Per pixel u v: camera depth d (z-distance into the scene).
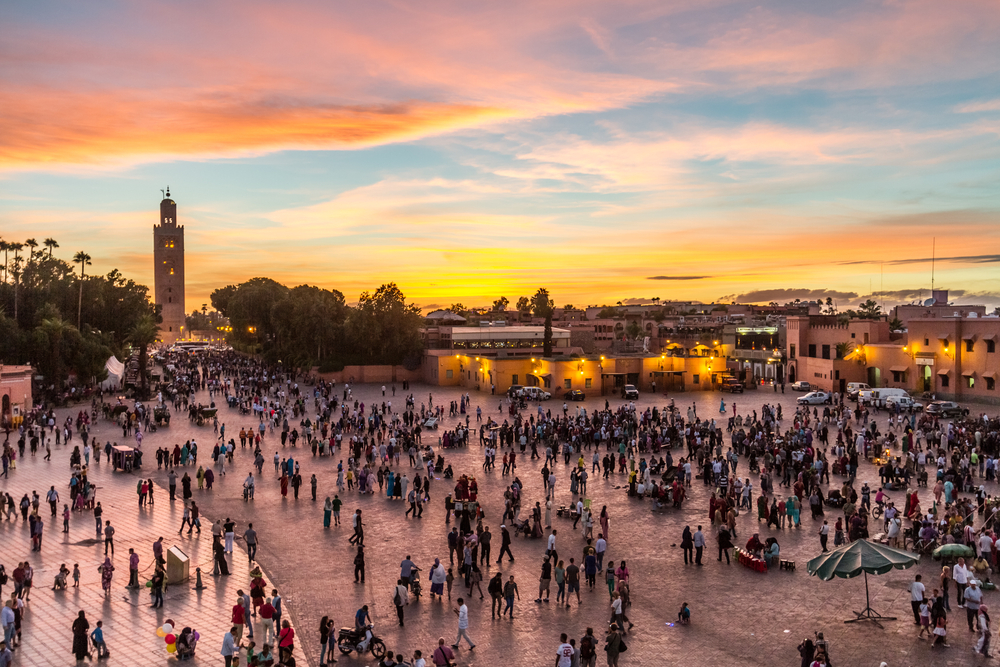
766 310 178.38
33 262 100.50
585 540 28.62
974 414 64.25
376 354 99.94
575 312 174.25
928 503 33.34
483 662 18.75
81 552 27.38
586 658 17.75
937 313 102.69
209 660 18.94
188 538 29.08
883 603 22.27
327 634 18.67
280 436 52.16
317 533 29.77
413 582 22.98
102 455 45.75
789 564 25.20
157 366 114.56
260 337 128.88
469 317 159.00
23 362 74.31
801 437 44.31
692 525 30.58
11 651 19.06
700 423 52.47
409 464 42.69
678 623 20.94
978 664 18.20
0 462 40.78
